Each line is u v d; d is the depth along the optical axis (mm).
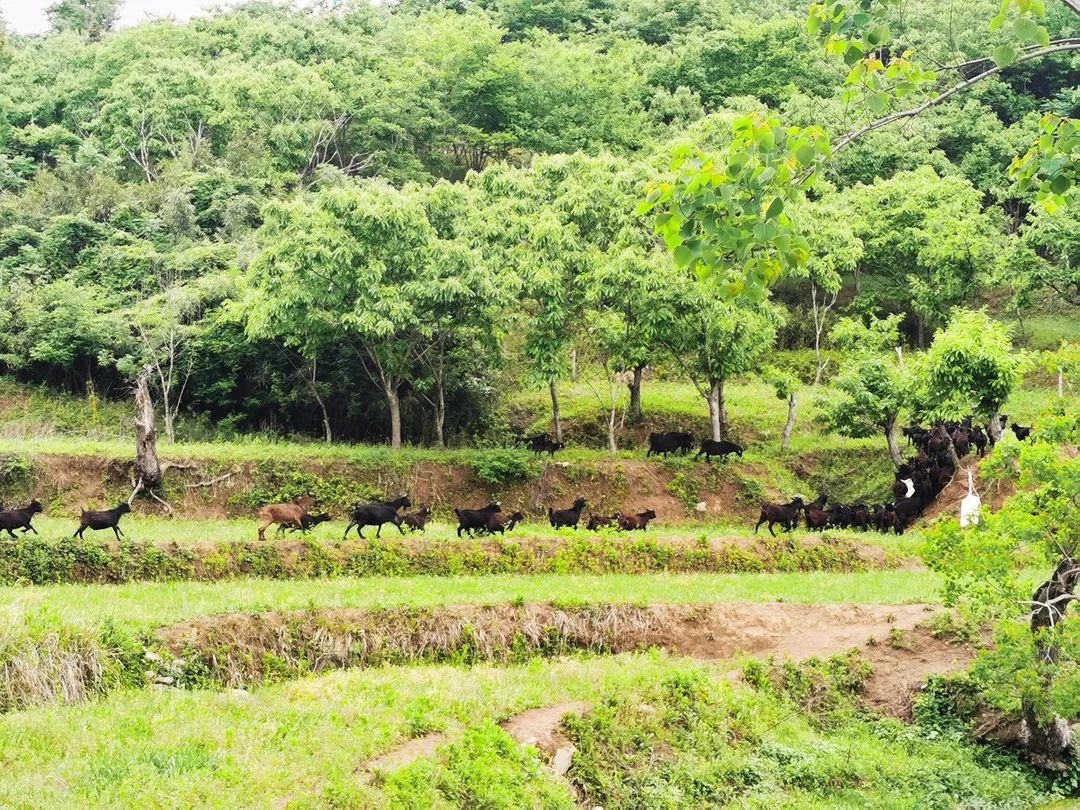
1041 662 14641
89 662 15500
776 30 58594
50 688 15000
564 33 75125
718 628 19188
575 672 16172
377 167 54188
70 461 29406
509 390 40500
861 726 16672
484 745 12406
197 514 28859
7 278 40125
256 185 45500
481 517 24484
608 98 56750
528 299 35344
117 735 12875
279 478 29922
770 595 20453
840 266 40188
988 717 16797
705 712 15367
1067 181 9914
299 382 36094
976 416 35188
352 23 70562
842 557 25469
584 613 19141
